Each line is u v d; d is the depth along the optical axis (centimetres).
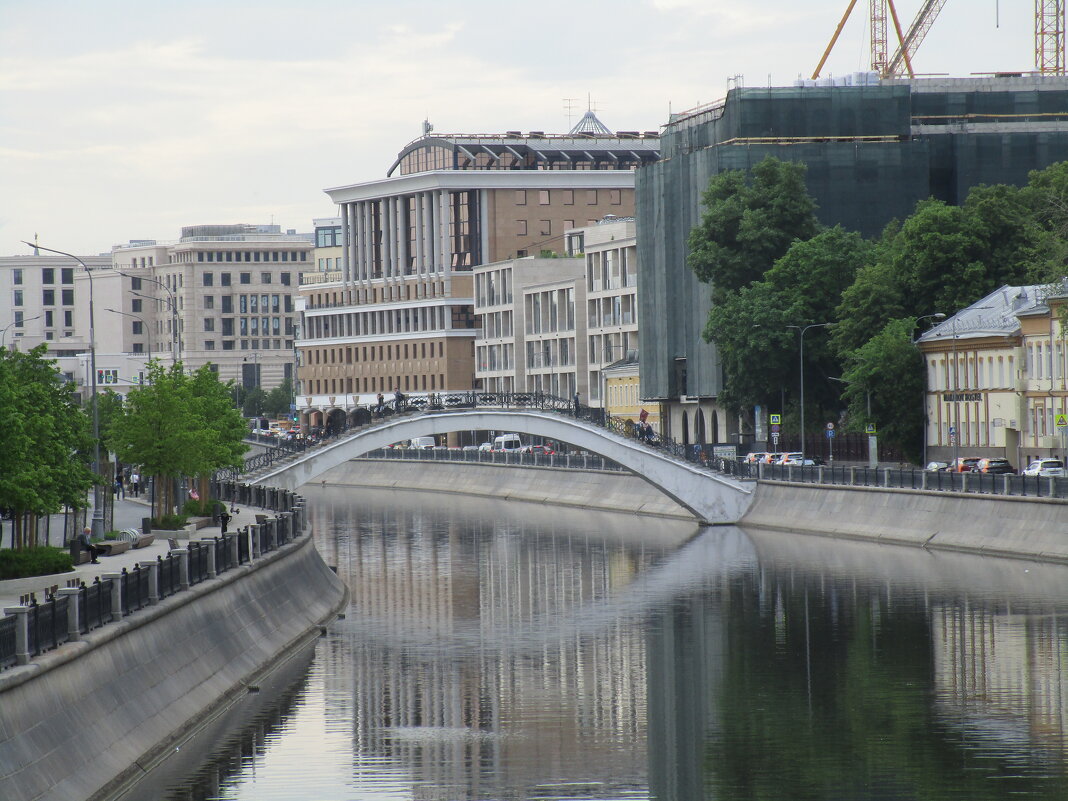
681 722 9106
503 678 10488
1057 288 17575
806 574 15450
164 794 7375
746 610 13338
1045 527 15450
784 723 9012
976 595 13350
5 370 9894
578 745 8538
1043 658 10600
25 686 6506
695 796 7494
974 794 7419
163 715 8194
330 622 13150
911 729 8756
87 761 6950
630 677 10506
